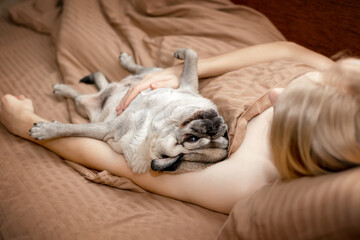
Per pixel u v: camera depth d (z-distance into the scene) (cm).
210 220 173
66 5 309
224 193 166
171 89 216
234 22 299
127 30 301
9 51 320
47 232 164
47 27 334
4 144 224
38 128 200
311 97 102
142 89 220
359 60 109
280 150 112
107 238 156
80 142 204
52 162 212
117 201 186
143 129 196
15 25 357
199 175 175
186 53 231
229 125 183
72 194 184
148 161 189
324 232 93
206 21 296
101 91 251
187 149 176
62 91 261
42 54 319
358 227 85
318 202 96
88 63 290
